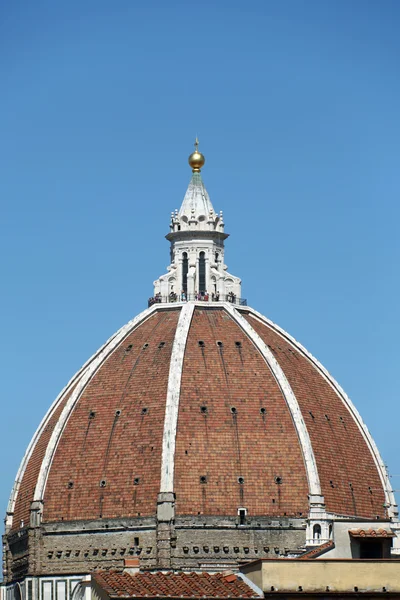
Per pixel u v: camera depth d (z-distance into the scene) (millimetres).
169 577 152750
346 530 166000
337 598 141625
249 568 148375
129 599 142125
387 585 142375
